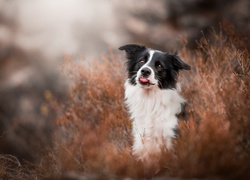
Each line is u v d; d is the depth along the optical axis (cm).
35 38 1580
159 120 642
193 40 1553
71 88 866
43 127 1297
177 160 520
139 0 1730
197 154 496
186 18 1666
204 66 776
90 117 810
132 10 1688
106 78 827
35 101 1403
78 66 862
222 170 485
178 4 1719
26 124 1337
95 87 820
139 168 529
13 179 700
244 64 715
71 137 791
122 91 791
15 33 1606
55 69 1445
